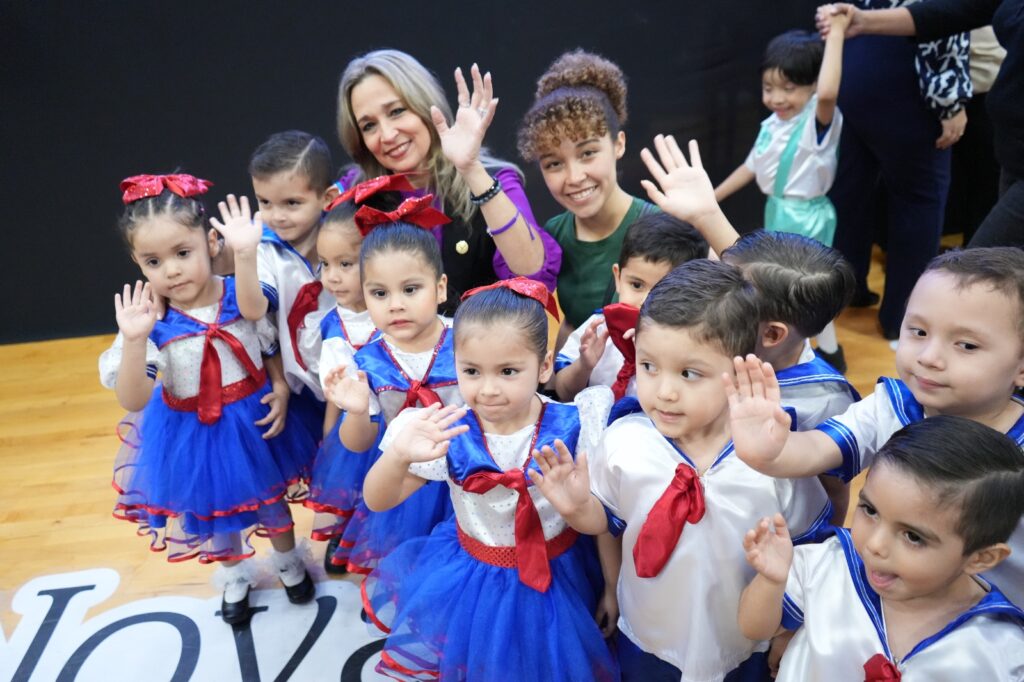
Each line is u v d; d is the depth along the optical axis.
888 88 2.79
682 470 1.17
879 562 1.00
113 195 3.46
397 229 1.45
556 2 3.48
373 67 1.75
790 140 2.88
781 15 3.62
